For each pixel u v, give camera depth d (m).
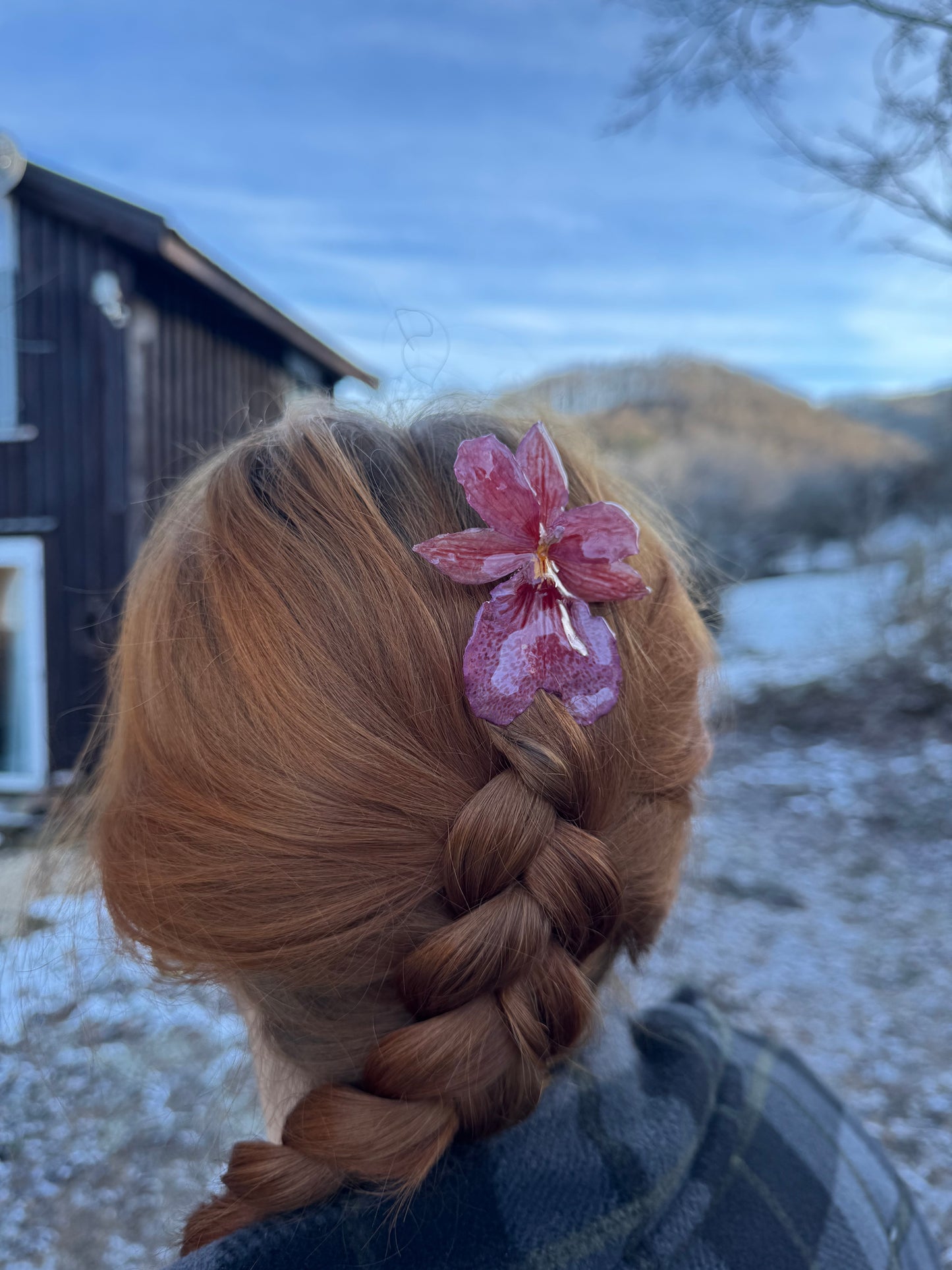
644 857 0.70
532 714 0.61
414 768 0.59
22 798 6.56
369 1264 0.57
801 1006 3.38
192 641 0.62
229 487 0.67
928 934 3.96
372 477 0.67
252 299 7.14
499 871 0.58
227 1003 0.83
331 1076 0.64
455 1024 0.57
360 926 0.59
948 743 6.58
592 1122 0.65
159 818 0.62
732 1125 0.72
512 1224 0.59
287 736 0.58
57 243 6.36
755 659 9.44
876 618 8.88
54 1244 2.03
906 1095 2.87
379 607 0.60
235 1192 0.60
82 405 6.50
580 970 0.64
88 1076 2.47
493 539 0.60
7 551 6.67
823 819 5.57
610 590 0.62
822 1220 0.69
